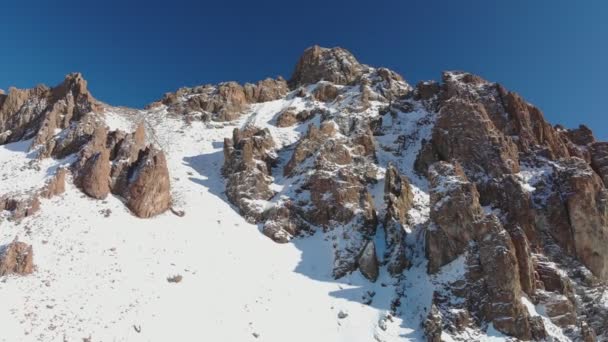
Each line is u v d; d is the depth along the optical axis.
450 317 41.25
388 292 46.44
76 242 46.12
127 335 36.81
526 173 56.81
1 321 35.62
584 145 66.50
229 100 94.75
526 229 49.91
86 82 77.94
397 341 40.66
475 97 68.50
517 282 42.12
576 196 50.22
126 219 51.72
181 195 59.50
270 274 48.53
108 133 63.41
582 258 48.44
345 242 52.19
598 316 43.84
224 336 39.09
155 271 44.66
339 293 46.56
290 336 40.69
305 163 65.06
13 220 48.28
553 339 39.91
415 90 85.56
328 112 83.31
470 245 45.19
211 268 47.25
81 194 53.53
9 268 41.09
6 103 78.69
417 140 71.44
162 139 78.25
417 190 60.25
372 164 65.00
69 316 37.38
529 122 63.31
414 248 51.09
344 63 107.06
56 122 70.06
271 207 58.78
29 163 60.34
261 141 70.12
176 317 39.78
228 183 63.69
